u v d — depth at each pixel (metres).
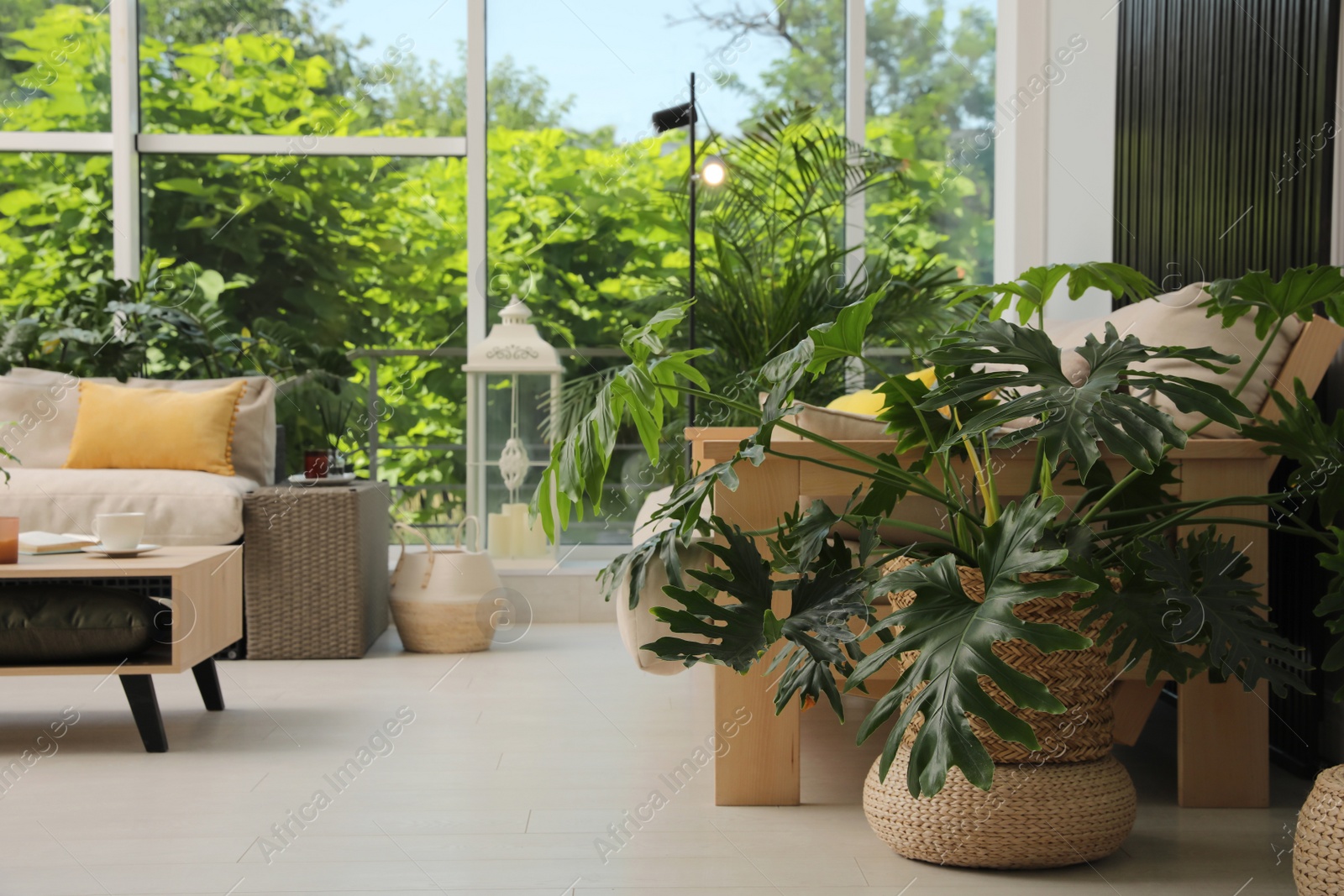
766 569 1.63
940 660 1.30
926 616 1.37
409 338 4.47
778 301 3.70
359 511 3.45
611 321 4.42
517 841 1.71
